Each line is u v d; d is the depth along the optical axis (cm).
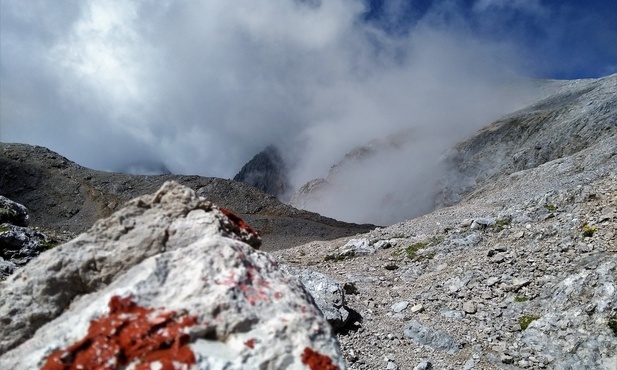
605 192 2472
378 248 3144
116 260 550
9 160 11481
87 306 495
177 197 632
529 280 1898
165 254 529
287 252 3688
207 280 488
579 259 1892
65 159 12325
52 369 403
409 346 1616
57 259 546
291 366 432
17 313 514
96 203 10775
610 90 11925
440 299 1966
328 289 1920
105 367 400
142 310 457
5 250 1900
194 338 437
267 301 490
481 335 1641
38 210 10344
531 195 3841
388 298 2083
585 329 1477
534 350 1492
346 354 1545
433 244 2842
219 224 604
